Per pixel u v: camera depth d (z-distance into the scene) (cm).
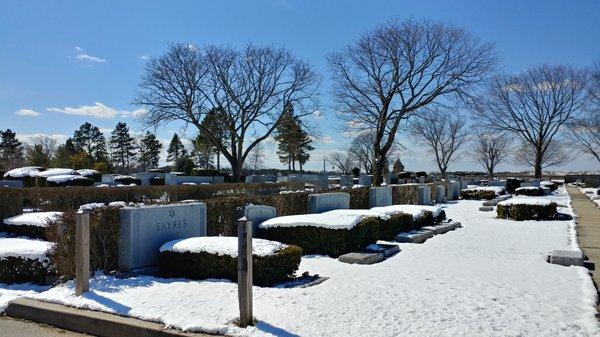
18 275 754
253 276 705
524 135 5809
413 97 4356
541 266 860
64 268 735
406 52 4256
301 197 1348
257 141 5225
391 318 537
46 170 3397
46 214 1216
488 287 688
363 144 7712
